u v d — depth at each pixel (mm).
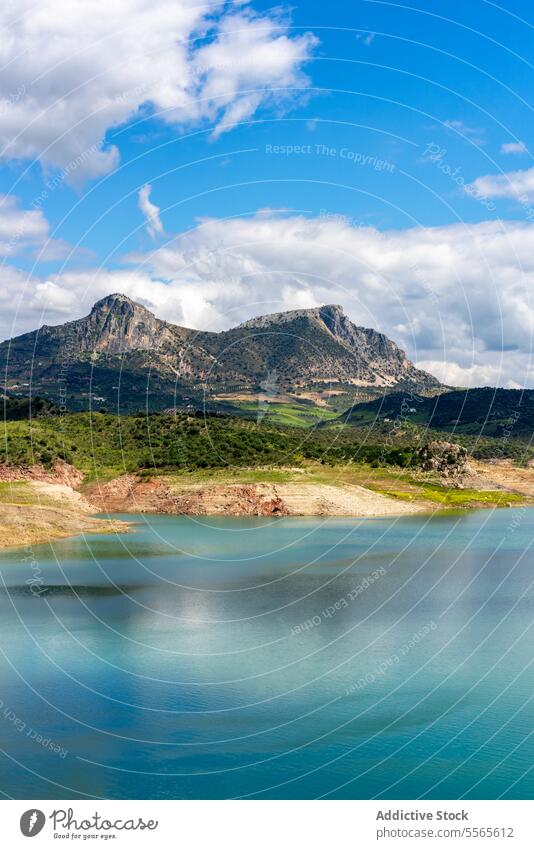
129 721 39094
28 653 49438
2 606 61656
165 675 45562
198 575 75312
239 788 32531
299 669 46688
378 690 43188
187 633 54250
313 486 141875
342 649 50688
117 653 49500
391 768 34375
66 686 43656
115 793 31984
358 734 37688
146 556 86438
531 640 52812
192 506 133000
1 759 35094
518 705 41250
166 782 33062
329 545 96750
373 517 130875
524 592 68250
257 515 132000
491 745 36688
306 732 37938
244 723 38844
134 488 141000
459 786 32969
